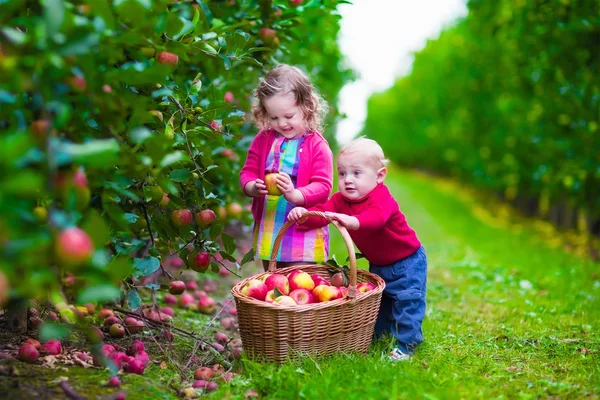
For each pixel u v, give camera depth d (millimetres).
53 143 1614
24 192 1500
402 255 3188
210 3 3436
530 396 2445
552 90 7949
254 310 2709
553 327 3756
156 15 2273
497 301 4645
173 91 2836
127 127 2314
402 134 33000
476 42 13031
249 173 3285
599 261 7945
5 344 2598
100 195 2395
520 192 13062
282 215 3189
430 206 15078
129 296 2672
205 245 2934
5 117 1856
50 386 2215
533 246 8750
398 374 2557
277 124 3145
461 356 3037
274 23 3615
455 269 6273
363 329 2920
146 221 2857
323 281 3047
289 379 2469
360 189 3023
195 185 2889
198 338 3264
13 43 1682
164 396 2352
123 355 2596
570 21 6672
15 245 1466
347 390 2371
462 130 16859
